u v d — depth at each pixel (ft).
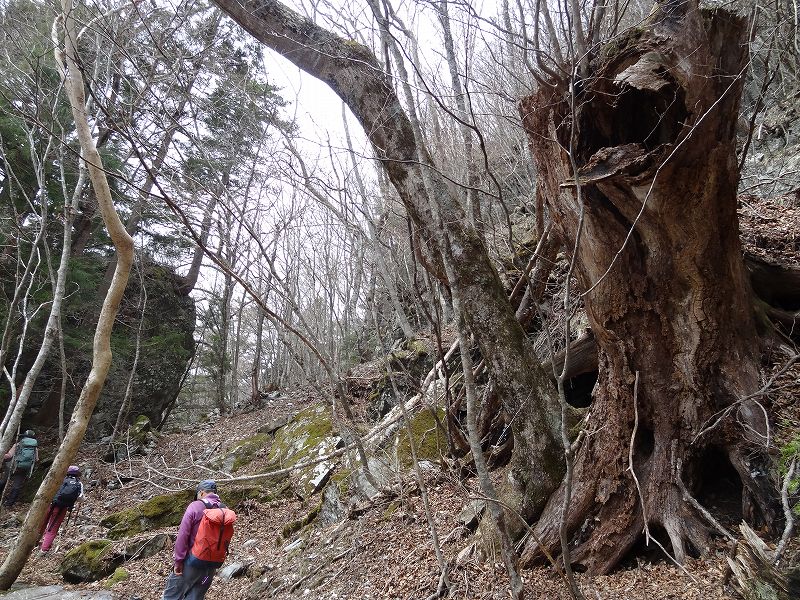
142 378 49.93
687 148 9.04
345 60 13.74
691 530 10.46
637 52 9.22
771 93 27.50
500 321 13.28
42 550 25.94
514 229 25.45
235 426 44.34
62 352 33.81
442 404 19.81
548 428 12.64
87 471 37.63
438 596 11.92
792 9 16.12
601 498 11.44
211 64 17.79
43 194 29.19
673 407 11.14
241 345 77.20
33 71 26.89
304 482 27.35
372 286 17.24
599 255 11.00
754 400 10.51
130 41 17.44
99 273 47.83
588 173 9.70
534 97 10.96
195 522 15.42
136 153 11.86
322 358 17.33
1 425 24.81
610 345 11.55
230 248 14.89
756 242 17.21
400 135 13.64
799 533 9.12
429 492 16.84
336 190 14.55
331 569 15.93
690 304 10.66
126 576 22.18
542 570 11.39
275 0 14.16
